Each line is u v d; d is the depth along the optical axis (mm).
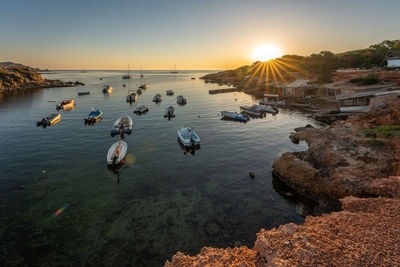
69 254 12508
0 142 31875
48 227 14656
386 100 35969
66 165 24344
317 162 20531
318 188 17078
